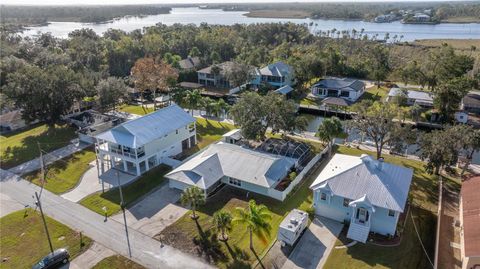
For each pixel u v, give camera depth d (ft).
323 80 331.77
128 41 445.78
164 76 285.23
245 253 121.90
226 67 337.72
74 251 124.16
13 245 127.95
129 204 153.07
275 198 155.43
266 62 436.76
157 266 116.57
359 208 130.82
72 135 234.79
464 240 114.01
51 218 143.64
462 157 195.52
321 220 139.74
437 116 253.44
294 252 122.21
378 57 406.62
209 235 131.75
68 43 454.81
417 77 333.83
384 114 181.78
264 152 188.14
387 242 126.52
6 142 226.58
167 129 192.34
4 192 164.96
